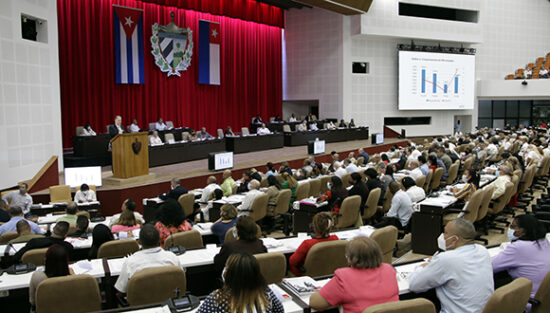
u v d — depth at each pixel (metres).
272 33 24.89
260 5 23.23
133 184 11.13
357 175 8.39
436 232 7.11
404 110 26.98
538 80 27.91
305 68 25.88
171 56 19.53
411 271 4.09
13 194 9.10
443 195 8.10
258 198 8.10
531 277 3.92
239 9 22.05
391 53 26.31
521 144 17.89
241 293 2.49
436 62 26.67
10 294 4.18
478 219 7.78
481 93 29.48
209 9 20.53
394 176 10.52
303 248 4.55
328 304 3.19
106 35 17.23
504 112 31.42
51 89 12.73
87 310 3.69
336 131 22.92
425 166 10.77
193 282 5.15
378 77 25.97
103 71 17.14
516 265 3.98
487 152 15.64
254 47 23.86
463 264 3.43
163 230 5.75
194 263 4.56
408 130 27.59
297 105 27.59
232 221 5.76
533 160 12.63
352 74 25.12
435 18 28.48
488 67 30.30
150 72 19.05
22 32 12.14
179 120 20.28
